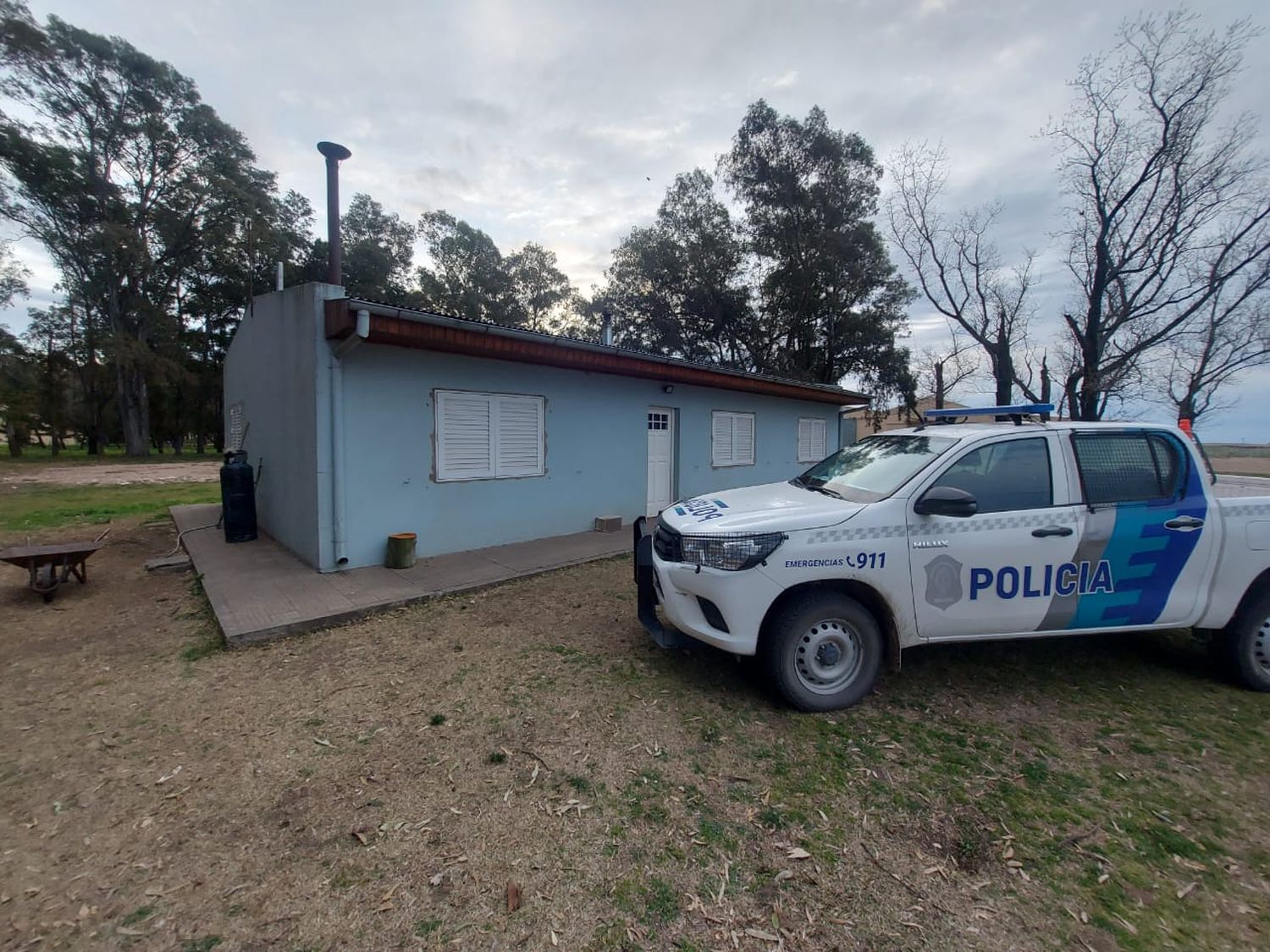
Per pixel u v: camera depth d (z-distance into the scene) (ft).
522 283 139.23
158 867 7.02
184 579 21.02
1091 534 11.10
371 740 10.00
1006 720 10.68
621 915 6.28
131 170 104.27
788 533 10.59
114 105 100.22
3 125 88.94
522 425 25.68
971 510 10.25
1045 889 6.68
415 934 6.00
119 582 20.70
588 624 15.94
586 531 28.55
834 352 82.48
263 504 28.12
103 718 10.88
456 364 23.18
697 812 8.05
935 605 10.85
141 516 35.65
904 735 10.16
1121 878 6.86
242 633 14.52
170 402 122.11
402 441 21.85
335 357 19.89
